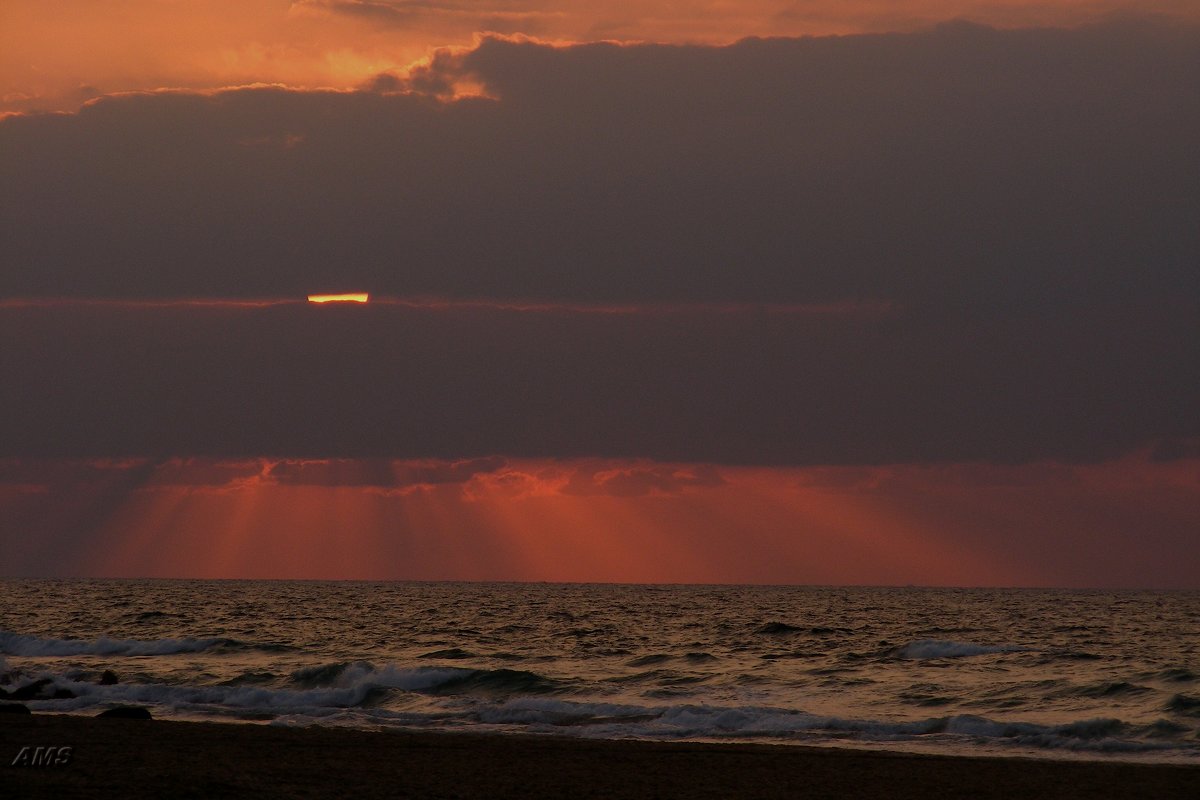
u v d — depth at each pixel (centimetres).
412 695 7150
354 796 3788
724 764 4738
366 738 5209
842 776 4503
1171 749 5478
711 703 7394
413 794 3872
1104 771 4669
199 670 8950
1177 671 8612
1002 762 4875
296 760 4484
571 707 6775
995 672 9256
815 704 7356
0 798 3497
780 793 4153
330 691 7188
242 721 6225
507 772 4403
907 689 8038
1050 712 6894
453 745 5088
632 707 6775
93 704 6762
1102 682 7850
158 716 6388
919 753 5388
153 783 3778
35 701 6838
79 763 4166
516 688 8050
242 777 4000
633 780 4328
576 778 4328
